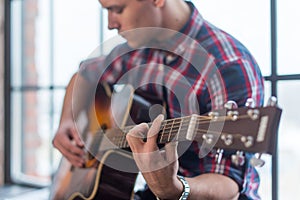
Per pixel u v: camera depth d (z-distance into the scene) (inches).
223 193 37.6
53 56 74.6
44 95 76.4
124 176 45.4
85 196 48.3
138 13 42.6
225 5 56.0
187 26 44.1
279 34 53.1
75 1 70.4
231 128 30.3
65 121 53.8
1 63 79.6
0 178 80.1
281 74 53.2
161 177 35.1
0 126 80.1
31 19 77.7
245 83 38.9
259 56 54.3
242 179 39.0
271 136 28.0
